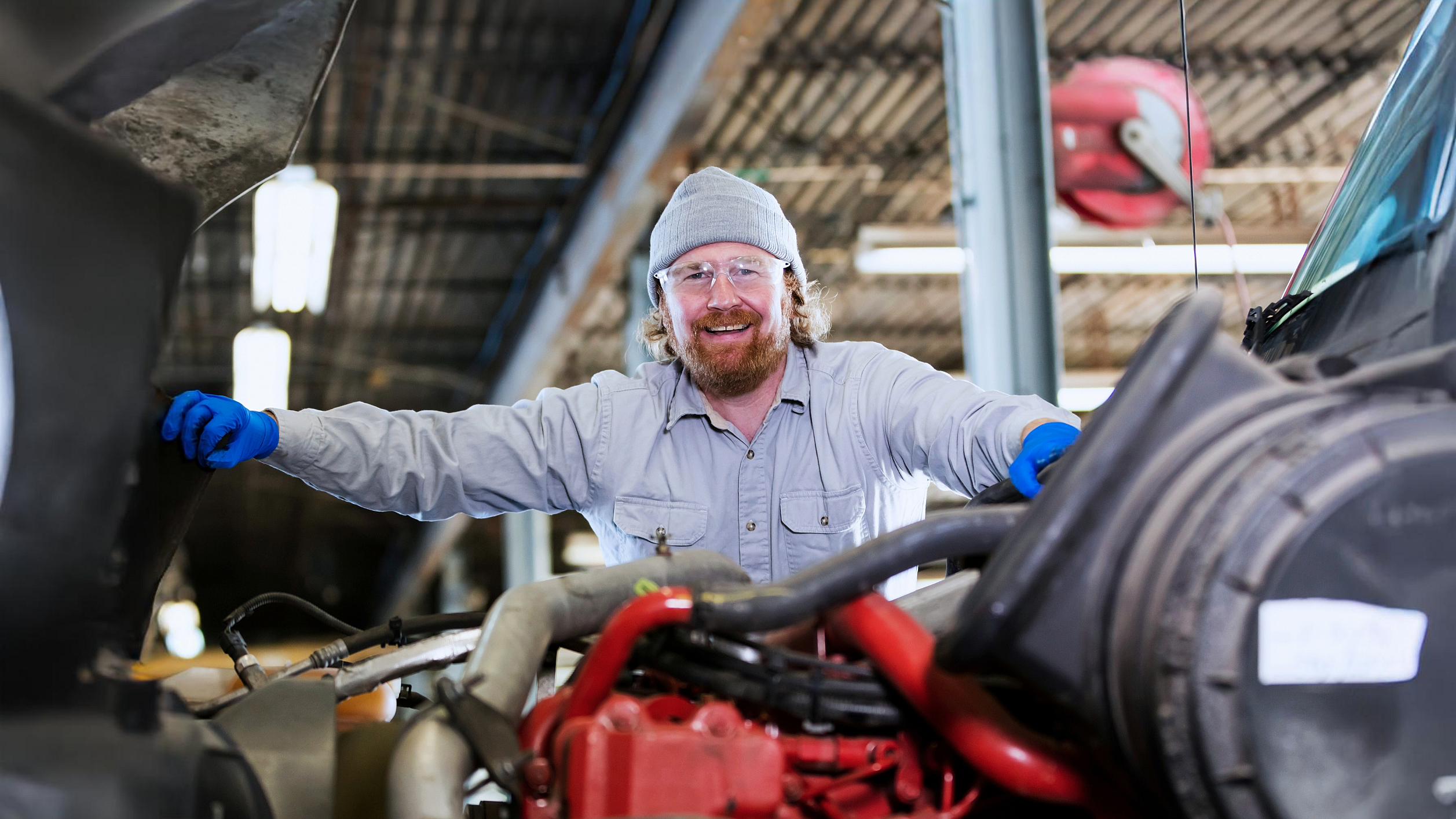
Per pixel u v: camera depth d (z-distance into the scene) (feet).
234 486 45.32
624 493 6.26
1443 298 3.61
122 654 3.33
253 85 4.19
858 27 22.30
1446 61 4.22
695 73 19.42
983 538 3.51
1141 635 2.77
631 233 24.91
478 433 6.30
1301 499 2.72
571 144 26.61
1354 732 2.75
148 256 3.45
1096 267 21.76
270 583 62.34
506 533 37.50
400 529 51.06
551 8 21.88
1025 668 2.94
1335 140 26.84
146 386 3.44
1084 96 17.81
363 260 31.81
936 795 3.57
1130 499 2.91
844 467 6.30
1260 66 24.25
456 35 22.70
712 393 6.44
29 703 2.94
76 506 3.17
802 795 3.31
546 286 31.12
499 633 3.64
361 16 21.86
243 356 28.58
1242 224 30.22
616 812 3.00
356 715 4.52
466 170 27.22
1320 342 4.14
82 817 2.84
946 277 33.06
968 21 14.74
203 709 4.00
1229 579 2.70
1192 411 2.96
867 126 25.89
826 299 7.34
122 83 3.79
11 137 3.15
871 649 3.45
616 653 3.33
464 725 3.26
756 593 3.30
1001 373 14.07
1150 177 18.21
